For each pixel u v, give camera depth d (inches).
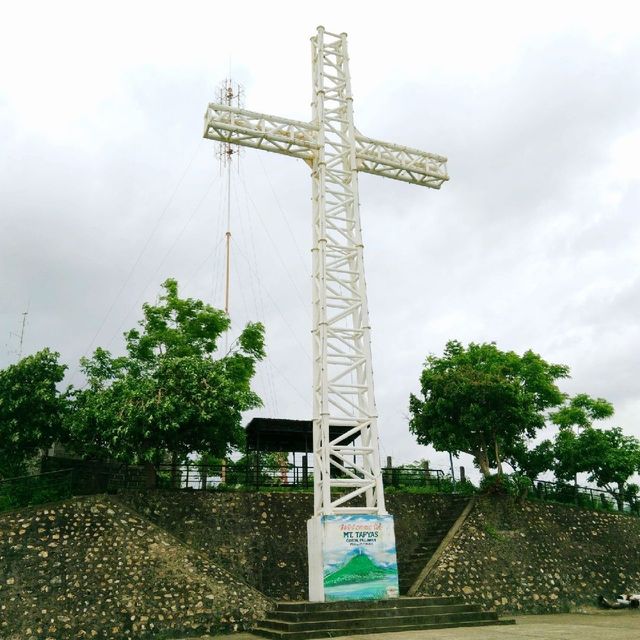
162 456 960.9
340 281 912.9
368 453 853.8
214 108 901.2
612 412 1370.6
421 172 1029.2
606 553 1120.8
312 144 953.5
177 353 1064.2
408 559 984.9
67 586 716.0
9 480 838.5
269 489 1022.4
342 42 1047.6
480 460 1156.5
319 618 693.9
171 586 753.6
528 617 886.4
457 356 1284.4
